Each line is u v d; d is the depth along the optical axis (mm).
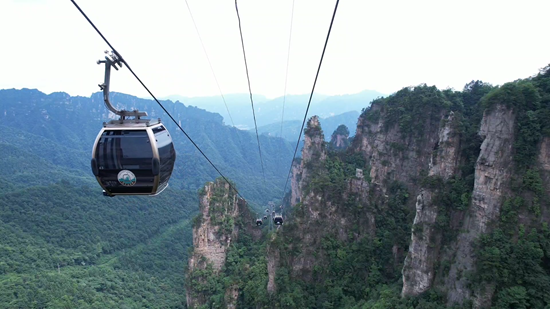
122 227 105188
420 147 43281
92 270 74188
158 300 65500
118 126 9977
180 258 90250
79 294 59719
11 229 85250
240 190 155875
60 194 108375
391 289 33875
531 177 24766
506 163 26016
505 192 25859
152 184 10250
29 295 55312
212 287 53469
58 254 81375
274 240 43969
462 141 31328
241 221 62156
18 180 158500
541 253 23219
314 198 44469
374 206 42125
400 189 43469
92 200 113250
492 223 26125
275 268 42938
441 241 30047
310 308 38375
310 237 43344
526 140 25344
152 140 9852
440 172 31812
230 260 55625
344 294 38094
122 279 73188
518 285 23453
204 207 57000
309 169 66375
